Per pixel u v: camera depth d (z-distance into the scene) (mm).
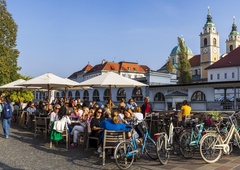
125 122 9555
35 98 48906
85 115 12555
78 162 8469
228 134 8984
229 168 7715
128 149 7891
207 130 8992
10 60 37312
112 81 15352
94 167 7891
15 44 38625
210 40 110938
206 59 112062
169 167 7852
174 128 9305
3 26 37562
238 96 47531
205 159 8312
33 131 15805
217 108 31844
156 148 8219
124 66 104125
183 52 69375
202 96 33719
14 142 12078
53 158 9000
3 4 37719
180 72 69000
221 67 78812
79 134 11047
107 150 9414
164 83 46969
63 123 10797
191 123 9398
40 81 16062
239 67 74500
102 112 11031
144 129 8578
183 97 35125
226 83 30688
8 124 13375
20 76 38000
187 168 7734
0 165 8039
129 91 42438
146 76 45312
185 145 8922
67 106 15984
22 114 17797
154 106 38438
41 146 11148
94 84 15359
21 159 8828
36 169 7656
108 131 8219
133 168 7754
